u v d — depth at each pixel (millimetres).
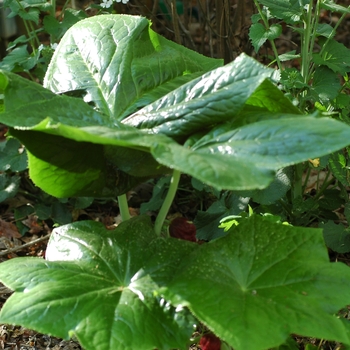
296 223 1172
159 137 697
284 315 700
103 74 872
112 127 760
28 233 1326
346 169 1104
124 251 787
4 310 708
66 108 763
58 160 770
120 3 1582
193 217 1347
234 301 707
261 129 710
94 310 711
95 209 1405
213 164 656
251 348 660
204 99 762
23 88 756
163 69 884
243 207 1133
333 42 1149
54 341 1024
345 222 1275
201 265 753
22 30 1917
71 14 1321
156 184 1331
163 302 732
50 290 724
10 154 1310
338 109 1142
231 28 1423
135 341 690
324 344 969
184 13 1504
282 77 1104
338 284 737
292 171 1130
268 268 758
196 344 949
